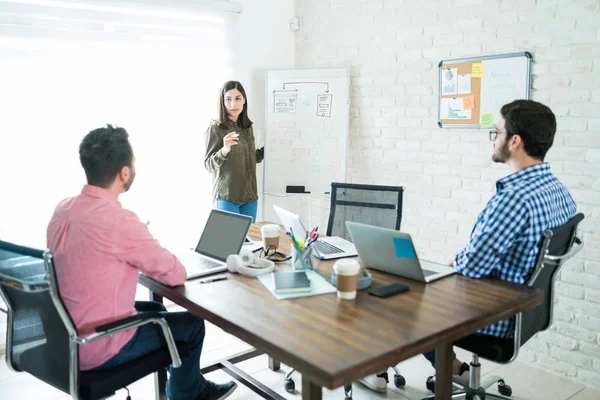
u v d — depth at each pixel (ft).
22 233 10.96
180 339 6.79
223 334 11.36
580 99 9.04
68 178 11.41
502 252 6.56
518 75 9.78
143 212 12.68
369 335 5.08
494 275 6.92
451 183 11.23
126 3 11.80
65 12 11.05
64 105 11.23
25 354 6.25
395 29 12.00
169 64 12.58
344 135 13.28
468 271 6.77
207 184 13.48
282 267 7.38
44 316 5.80
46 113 11.02
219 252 7.68
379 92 12.56
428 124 11.55
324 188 13.65
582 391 9.07
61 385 5.89
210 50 13.20
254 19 13.97
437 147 11.42
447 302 5.96
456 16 10.77
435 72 11.26
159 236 12.98
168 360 6.43
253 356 9.23
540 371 9.79
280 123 13.88
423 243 11.96
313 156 13.65
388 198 9.71
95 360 5.93
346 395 8.23
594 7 8.74
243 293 6.31
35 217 11.09
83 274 5.78
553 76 9.37
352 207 10.03
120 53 11.85
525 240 6.51
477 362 7.55
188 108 13.00
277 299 6.09
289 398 8.61
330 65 13.76
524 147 6.64
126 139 6.14
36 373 6.17
